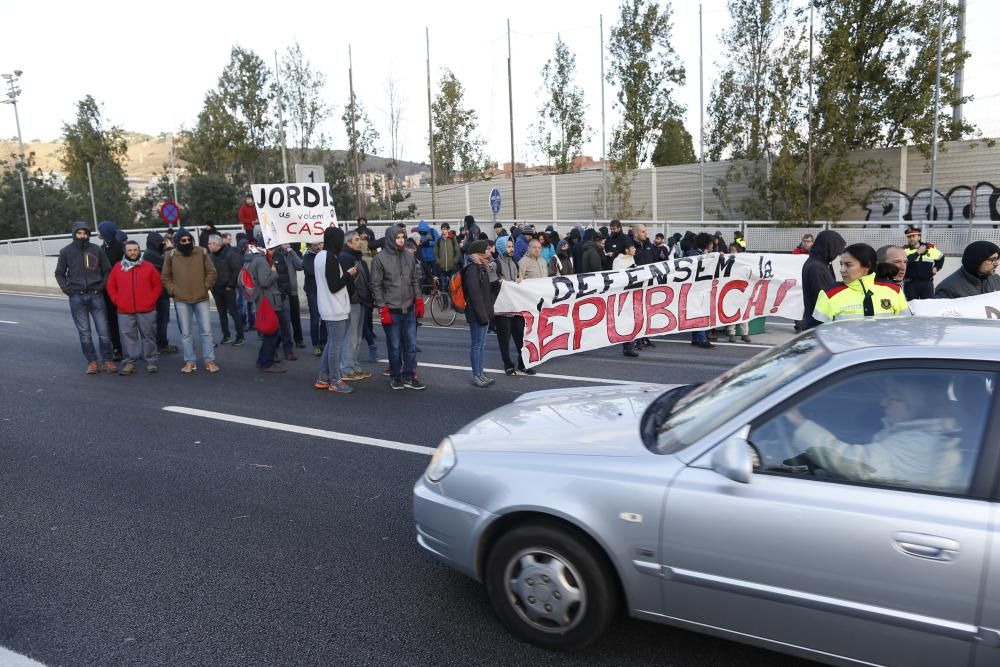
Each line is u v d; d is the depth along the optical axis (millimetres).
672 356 9922
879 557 2477
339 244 7781
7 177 41719
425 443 6160
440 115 39469
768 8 23312
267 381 8719
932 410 2605
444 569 3955
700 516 2742
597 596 3000
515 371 8977
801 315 10906
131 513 4770
